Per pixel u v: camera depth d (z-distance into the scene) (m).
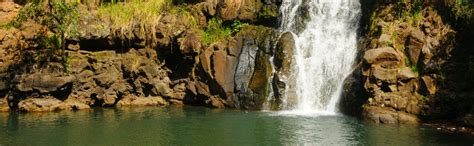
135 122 26.70
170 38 34.72
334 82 29.67
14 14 35.47
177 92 34.41
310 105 30.33
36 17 34.22
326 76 30.19
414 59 26.39
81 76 32.66
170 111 30.69
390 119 24.69
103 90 33.31
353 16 31.73
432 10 27.33
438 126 23.75
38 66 32.47
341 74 29.47
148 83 34.47
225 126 25.33
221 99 32.19
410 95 25.25
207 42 33.97
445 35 26.14
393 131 22.95
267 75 31.14
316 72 30.67
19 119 27.78
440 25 26.70
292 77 30.67
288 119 26.78
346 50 30.27
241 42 32.84
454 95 24.19
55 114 29.56
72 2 34.62
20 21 33.84
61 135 23.44
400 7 28.86
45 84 30.64
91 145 21.44
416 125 24.11
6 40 32.69
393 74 25.80
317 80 30.47
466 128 23.03
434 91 24.78
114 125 25.89
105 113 30.02
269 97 30.72
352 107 27.83
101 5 36.81
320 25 32.44
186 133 23.73
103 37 34.50
